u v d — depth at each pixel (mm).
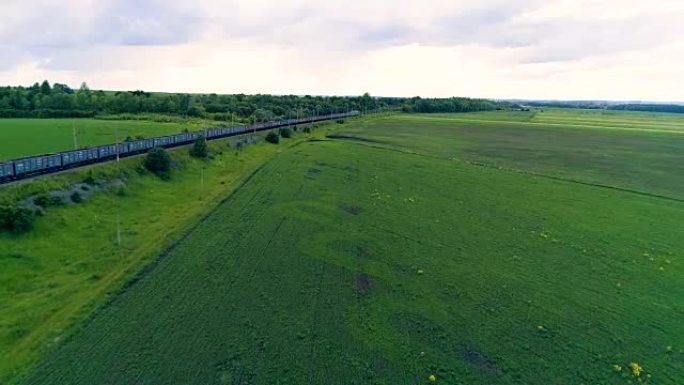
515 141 126750
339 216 52094
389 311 32719
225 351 26641
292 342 28141
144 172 57375
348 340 28891
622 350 29672
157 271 35375
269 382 24500
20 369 23703
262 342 27844
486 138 132000
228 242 42156
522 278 39156
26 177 43625
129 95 155000
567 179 77625
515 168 86438
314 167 76625
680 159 100750
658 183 76875
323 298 33781
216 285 34062
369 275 38125
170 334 27672
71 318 28172
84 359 24844
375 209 55688
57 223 39281
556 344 29938
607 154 106250
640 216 57750
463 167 84812
